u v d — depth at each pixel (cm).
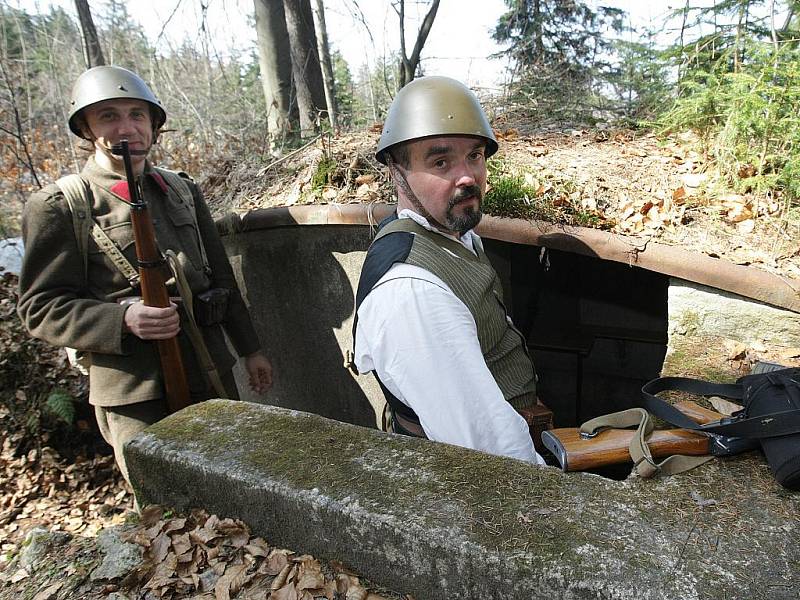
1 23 841
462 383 138
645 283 341
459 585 100
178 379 222
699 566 90
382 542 106
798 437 111
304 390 374
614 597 87
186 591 119
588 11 648
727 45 331
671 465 116
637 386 356
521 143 358
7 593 124
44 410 362
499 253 318
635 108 427
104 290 218
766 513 103
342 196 321
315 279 332
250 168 402
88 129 217
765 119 244
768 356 212
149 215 206
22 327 375
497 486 111
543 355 362
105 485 360
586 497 108
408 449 125
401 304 140
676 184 271
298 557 119
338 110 569
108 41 989
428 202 156
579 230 253
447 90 154
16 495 342
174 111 858
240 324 270
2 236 623
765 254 225
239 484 121
